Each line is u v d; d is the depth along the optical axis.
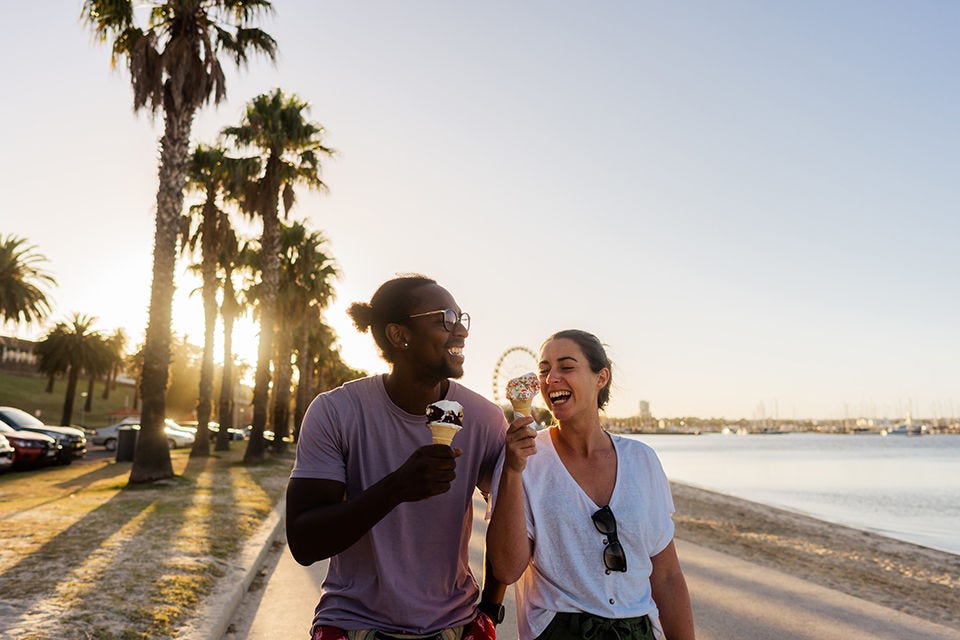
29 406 71.44
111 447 34.00
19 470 19.77
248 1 16.75
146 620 4.84
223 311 34.38
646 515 2.46
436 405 1.87
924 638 5.86
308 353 52.03
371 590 2.02
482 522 11.02
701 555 10.26
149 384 15.54
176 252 16.17
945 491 34.91
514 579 2.27
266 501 12.57
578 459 2.55
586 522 2.40
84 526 8.77
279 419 31.61
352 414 2.08
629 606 2.39
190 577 6.18
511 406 2.14
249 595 6.46
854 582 10.46
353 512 1.74
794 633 5.84
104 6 15.85
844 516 23.59
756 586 7.84
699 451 119.88
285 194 25.34
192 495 12.97
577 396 2.49
